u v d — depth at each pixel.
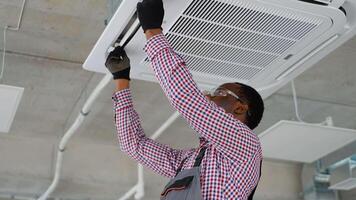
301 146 4.86
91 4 4.04
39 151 6.04
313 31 2.30
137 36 2.24
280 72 2.58
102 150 6.27
